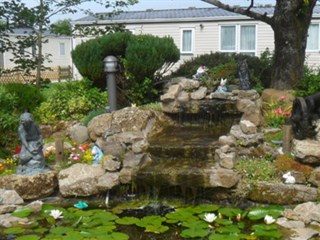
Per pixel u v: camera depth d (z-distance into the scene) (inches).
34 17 405.4
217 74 332.8
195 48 745.6
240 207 213.9
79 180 229.0
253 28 710.5
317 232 181.2
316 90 283.0
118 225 191.9
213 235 175.5
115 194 233.0
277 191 210.4
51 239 173.9
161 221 195.0
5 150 282.0
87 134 282.4
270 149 238.1
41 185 229.0
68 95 329.1
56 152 249.9
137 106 317.7
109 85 304.7
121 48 357.4
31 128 236.7
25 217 201.6
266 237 174.7
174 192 226.2
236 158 233.0
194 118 300.8
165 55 355.6
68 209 212.4
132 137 253.6
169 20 746.2
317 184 210.8
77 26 433.1
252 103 284.8
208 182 217.8
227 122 294.7
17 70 429.1
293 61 333.4
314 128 232.5
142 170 231.3
